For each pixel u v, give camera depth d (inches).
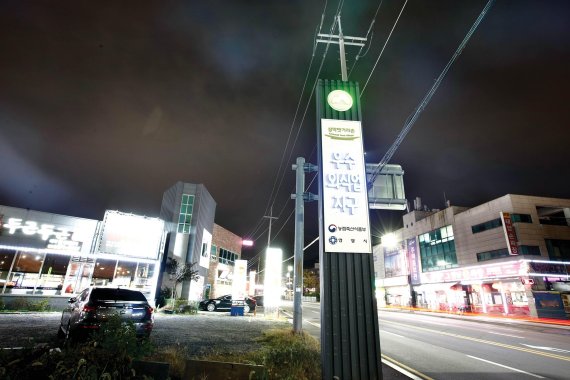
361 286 241.6
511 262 1243.2
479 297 1395.2
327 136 278.1
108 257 837.2
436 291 1681.8
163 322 601.3
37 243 782.5
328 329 229.3
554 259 1282.0
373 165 501.0
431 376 307.9
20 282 775.1
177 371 231.6
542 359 403.2
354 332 230.5
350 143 278.7
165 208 1395.2
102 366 185.3
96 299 331.6
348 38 437.1
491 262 1384.1
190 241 1246.3
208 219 1448.1
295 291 501.0
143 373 189.8
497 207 1396.4
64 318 372.5
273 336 431.2
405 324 856.3
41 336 364.2
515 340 583.8
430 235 1808.6
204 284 1393.9
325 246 247.8
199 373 191.3
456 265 1585.9
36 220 790.5
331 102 291.4
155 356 261.9
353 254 249.4
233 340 410.6
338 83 299.9
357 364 224.1
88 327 306.5
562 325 951.0
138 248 869.8
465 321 1069.8
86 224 851.4
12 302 653.3
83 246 836.0
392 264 2137.1
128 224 866.1
